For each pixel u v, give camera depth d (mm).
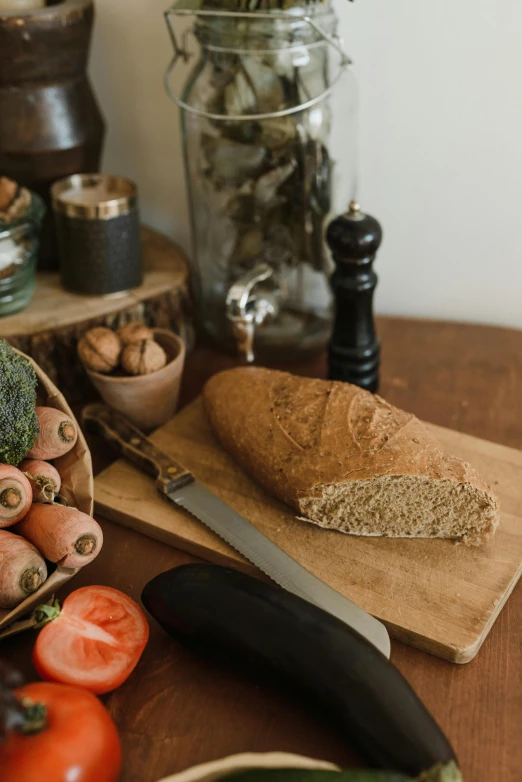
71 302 910
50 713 569
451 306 1008
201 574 637
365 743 564
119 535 756
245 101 805
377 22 869
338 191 887
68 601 651
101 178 920
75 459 720
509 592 692
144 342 834
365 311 841
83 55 901
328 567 702
